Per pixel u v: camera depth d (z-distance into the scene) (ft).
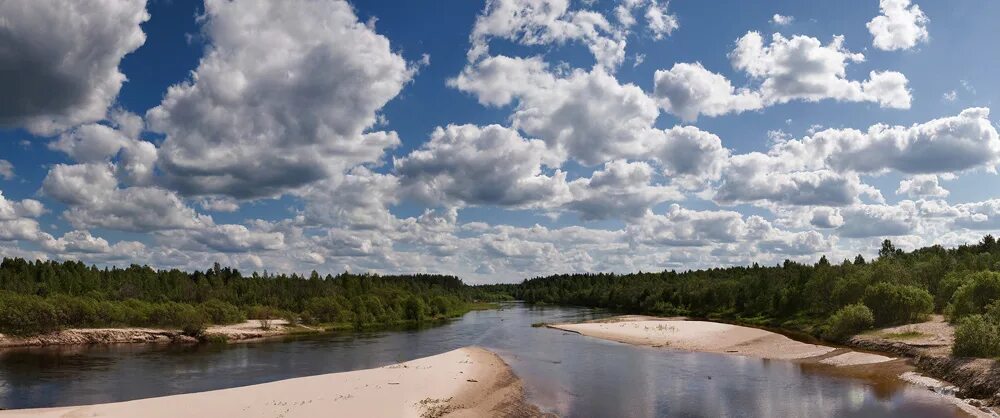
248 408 136.87
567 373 191.01
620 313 582.76
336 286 603.67
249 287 564.71
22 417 129.70
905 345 209.97
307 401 143.64
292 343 318.45
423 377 177.78
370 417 129.08
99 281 516.32
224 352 276.21
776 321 376.27
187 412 133.28
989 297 235.20
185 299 468.75
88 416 130.62
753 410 136.98
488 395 155.43
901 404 137.18
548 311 639.76
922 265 363.56
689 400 148.46
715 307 499.10
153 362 240.53
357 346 299.99
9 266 531.09
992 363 152.56
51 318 318.86
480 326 423.23
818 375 179.11
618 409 140.26
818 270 382.01
